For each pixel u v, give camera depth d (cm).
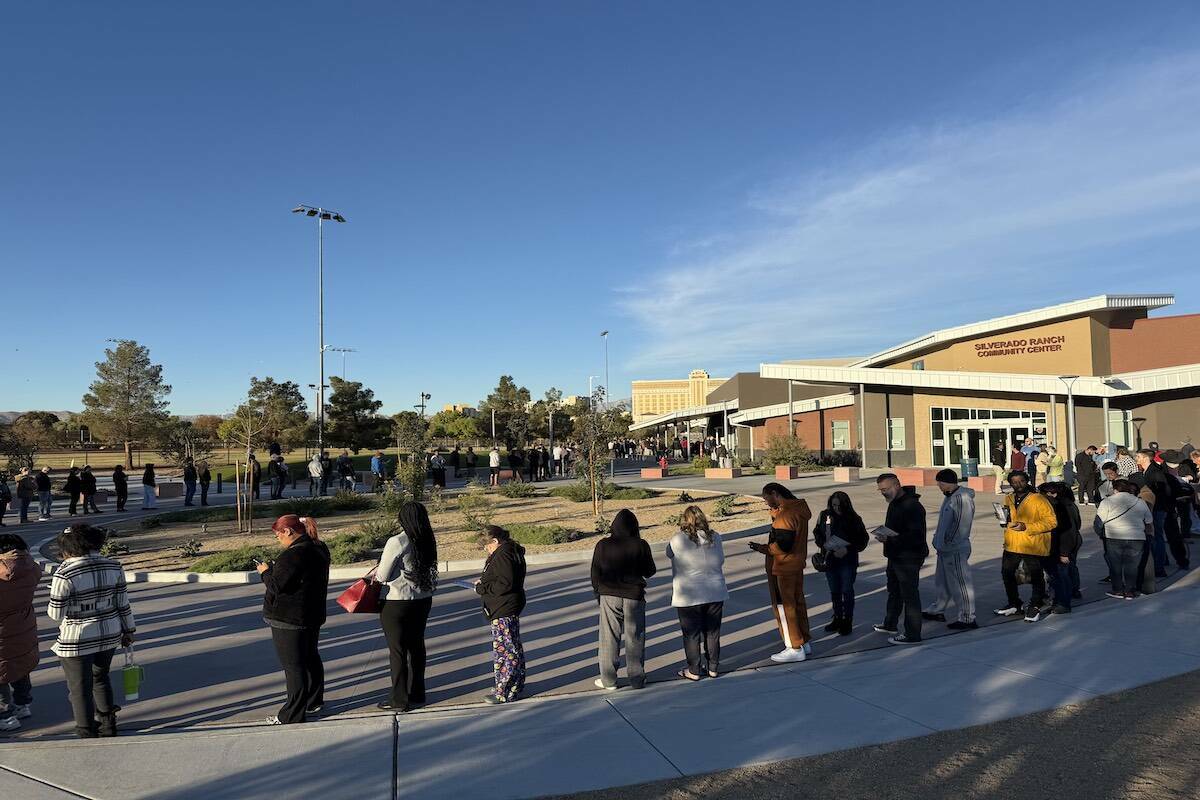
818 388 5078
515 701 579
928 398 3653
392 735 504
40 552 1483
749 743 480
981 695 559
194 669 696
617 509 1892
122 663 711
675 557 625
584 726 515
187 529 1791
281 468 2653
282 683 651
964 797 402
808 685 593
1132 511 867
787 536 669
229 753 476
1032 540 779
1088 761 443
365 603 564
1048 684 580
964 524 768
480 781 431
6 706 558
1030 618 780
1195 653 654
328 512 2061
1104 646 679
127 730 546
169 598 1033
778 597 675
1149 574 902
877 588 984
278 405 4669
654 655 707
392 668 571
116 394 6581
